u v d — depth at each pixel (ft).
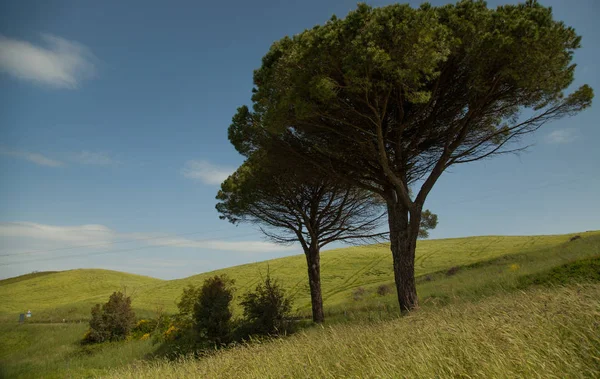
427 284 78.33
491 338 12.69
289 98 32.22
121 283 210.38
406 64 28.19
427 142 38.37
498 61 30.91
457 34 31.58
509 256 101.60
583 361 10.69
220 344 42.11
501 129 37.70
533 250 108.78
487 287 48.34
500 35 28.89
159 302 137.08
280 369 17.58
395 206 38.70
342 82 31.89
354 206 56.80
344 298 97.25
